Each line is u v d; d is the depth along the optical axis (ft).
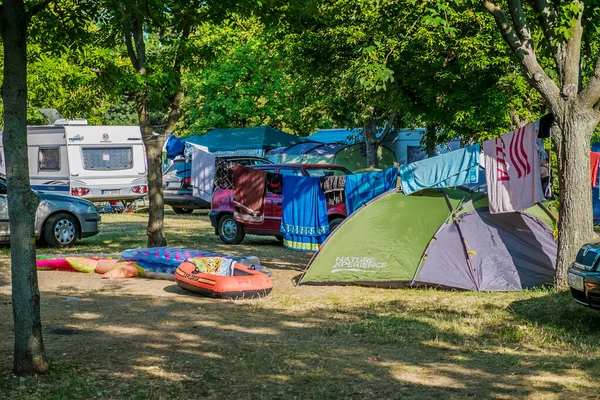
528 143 33.09
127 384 20.40
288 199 41.60
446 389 20.07
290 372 21.71
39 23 33.09
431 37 45.29
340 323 28.50
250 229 54.39
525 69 32.86
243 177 43.27
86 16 31.27
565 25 30.78
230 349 24.39
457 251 35.37
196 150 64.59
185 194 82.02
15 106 19.84
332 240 37.73
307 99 96.63
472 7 45.78
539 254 35.53
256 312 30.78
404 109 54.80
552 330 26.68
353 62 53.42
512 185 33.71
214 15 40.42
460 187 37.78
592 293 25.76
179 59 46.29
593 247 26.76
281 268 43.04
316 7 39.96
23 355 20.74
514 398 19.21
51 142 77.46
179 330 27.27
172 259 39.50
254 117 112.47
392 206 37.65
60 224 51.93
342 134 102.32
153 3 38.52
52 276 40.22
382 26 43.29
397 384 20.54
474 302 31.73
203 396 19.51
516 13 32.68
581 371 21.70
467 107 48.01
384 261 36.24
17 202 20.21
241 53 108.47
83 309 31.19
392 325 27.94
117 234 60.85
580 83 32.78
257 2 36.19
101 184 77.66
